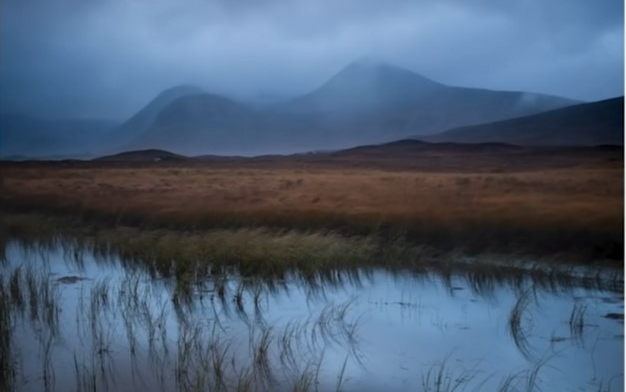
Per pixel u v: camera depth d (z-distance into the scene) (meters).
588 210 7.39
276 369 4.12
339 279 6.89
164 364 4.19
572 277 6.55
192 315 5.45
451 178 8.34
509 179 7.98
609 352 4.31
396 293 6.19
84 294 6.06
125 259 7.82
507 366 4.17
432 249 7.91
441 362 4.29
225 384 3.87
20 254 8.09
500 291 6.21
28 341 4.68
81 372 4.07
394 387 3.76
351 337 4.80
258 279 6.69
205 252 7.38
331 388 3.81
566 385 3.90
